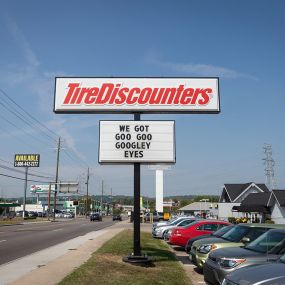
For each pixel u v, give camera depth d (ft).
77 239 86.43
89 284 34.01
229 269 31.55
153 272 41.32
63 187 362.12
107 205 623.77
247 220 186.91
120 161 50.83
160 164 51.26
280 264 22.57
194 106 54.34
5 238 90.68
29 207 480.23
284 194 169.48
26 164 336.90
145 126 51.47
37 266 45.32
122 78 54.60
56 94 54.34
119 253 55.77
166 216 196.54
